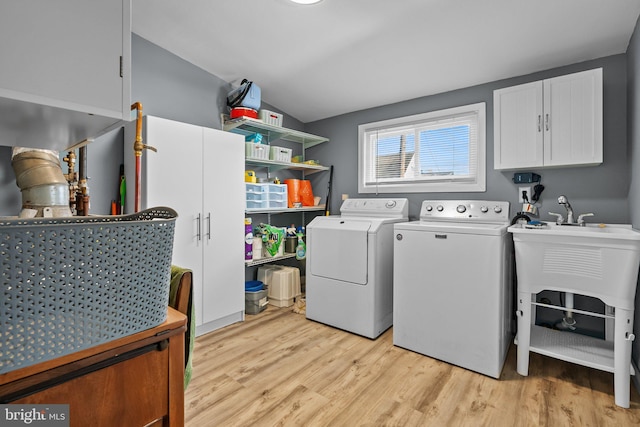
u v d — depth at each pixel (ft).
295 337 8.32
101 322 2.14
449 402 5.62
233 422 5.09
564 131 6.93
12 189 6.14
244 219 9.36
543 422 5.08
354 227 8.64
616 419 5.13
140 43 8.01
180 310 3.25
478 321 6.59
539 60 7.64
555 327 7.81
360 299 8.40
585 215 6.99
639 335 5.91
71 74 2.19
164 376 2.52
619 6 5.80
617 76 7.12
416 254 7.44
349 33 7.41
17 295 1.79
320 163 12.72
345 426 5.03
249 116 9.70
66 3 2.16
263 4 6.55
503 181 8.61
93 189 7.51
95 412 2.12
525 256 6.30
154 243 2.42
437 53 7.82
